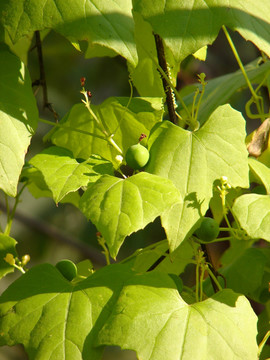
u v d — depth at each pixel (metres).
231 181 0.95
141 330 0.92
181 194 0.95
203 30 0.95
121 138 1.02
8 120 0.95
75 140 1.02
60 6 0.93
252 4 0.97
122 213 0.92
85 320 0.93
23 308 0.93
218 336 0.92
